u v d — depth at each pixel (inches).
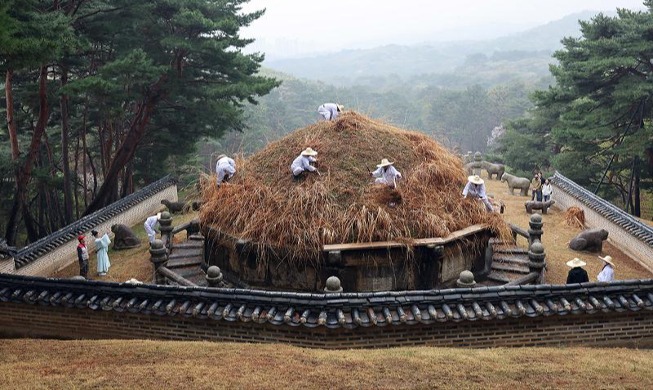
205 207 571.2
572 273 476.4
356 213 487.8
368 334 366.3
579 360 334.3
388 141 577.6
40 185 960.9
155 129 1099.9
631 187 1258.0
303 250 473.1
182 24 910.4
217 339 384.2
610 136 1165.7
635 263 687.1
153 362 320.5
